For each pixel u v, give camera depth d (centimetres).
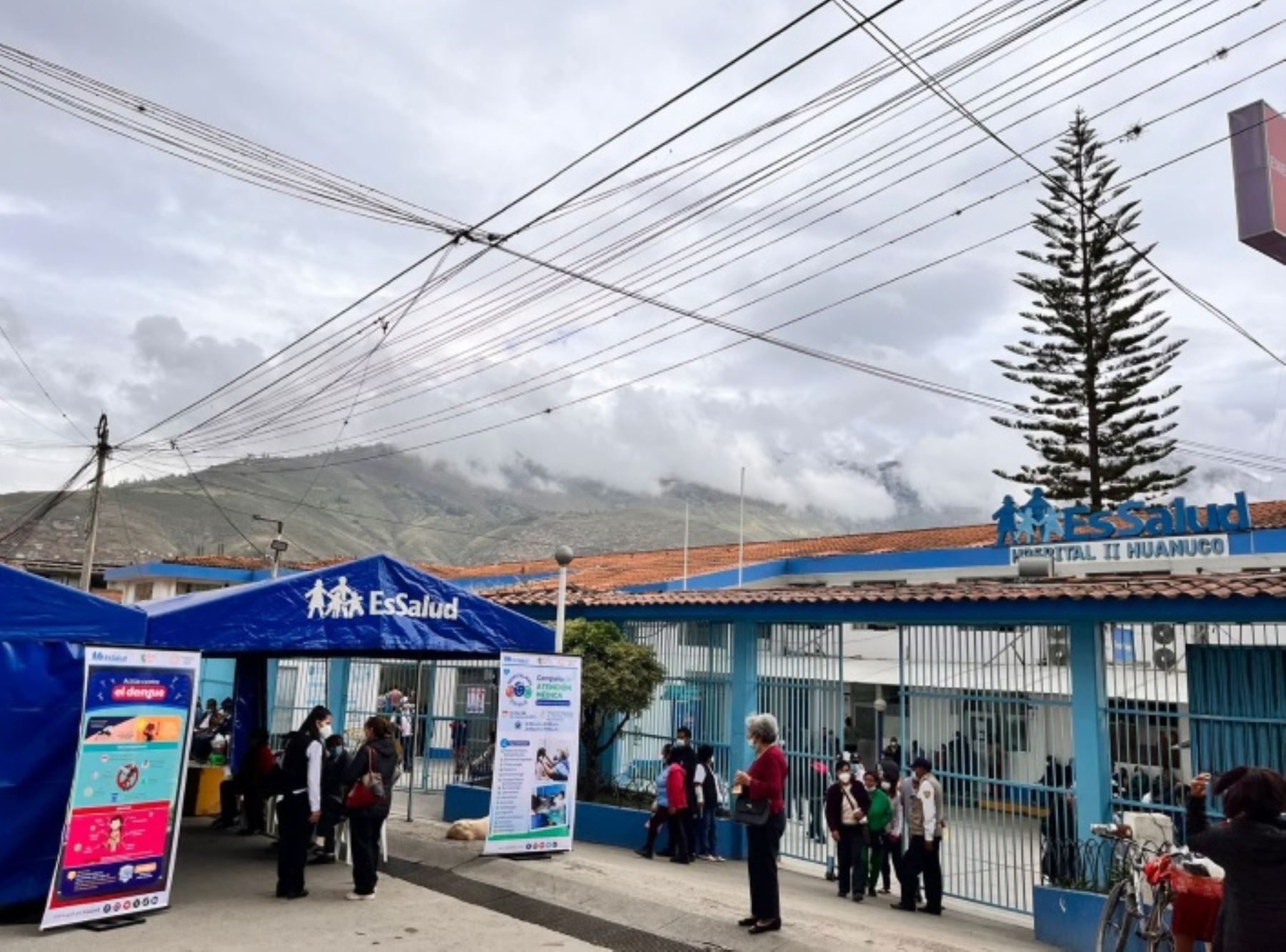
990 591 1190
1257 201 971
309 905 930
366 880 966
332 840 1155
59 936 787
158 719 876
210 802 1532
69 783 872
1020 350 3198
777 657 1452
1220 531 1958
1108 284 3073
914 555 2519
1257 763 994
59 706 873
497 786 1146
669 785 1286
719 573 2711
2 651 843
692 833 1320
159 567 3378
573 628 1535
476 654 1334
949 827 1219
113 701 845
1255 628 1032
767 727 875
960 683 1247
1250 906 475
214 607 961
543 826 1168
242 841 1290
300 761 973
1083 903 957
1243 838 482
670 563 3188
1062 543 2197
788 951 810
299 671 2016
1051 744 1144
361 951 785
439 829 1366
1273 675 999
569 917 919
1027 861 1193
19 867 840
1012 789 1162
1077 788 1092
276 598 1005
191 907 901
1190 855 701
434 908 941
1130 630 1145
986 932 1021
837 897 1152
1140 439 3061
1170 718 1055
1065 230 3159
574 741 1210
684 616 1562
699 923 877
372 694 2038
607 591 2289
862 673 1908
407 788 1925
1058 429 3127
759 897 849
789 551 3120
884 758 1296
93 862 823
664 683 1575
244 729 1594
